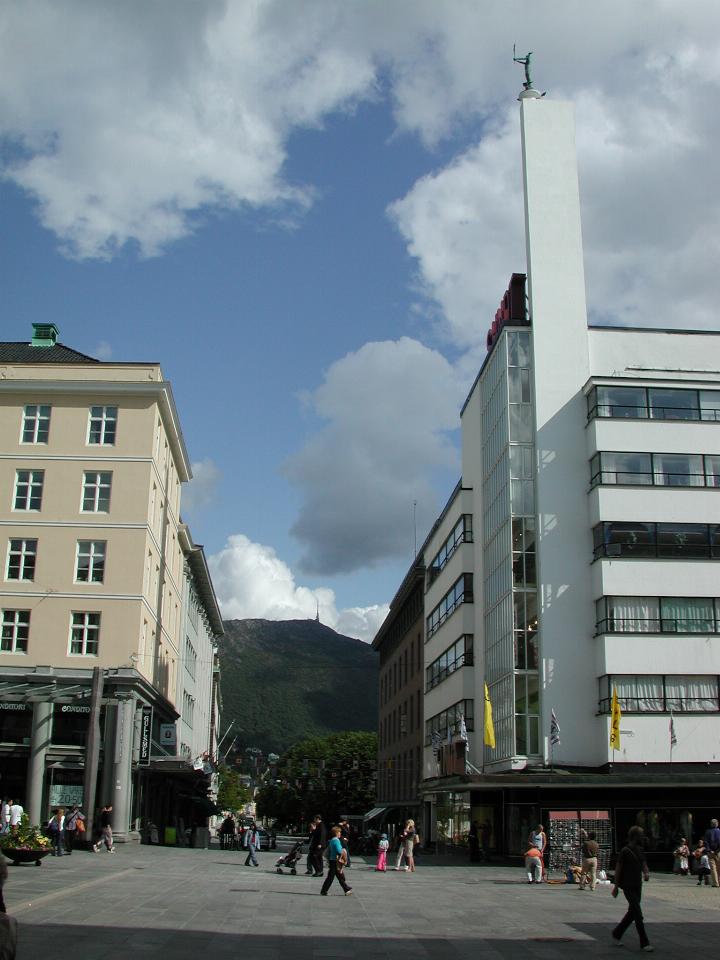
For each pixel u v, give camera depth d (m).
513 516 41.28
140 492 44.69
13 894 19.19
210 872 29.39
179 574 59.97
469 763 44.16
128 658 42.69
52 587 43.53
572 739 38.47
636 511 39.41
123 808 40.62
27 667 42.16
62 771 41.53
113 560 43.91
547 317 42.81
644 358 42.72
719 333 43.12
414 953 15.13
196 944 14.86
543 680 39.06
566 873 30.44
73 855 32.34
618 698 37.56
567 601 39.88
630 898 15.82
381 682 85.88
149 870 28.70
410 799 66.06
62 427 45.41
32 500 44.81
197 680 74.50
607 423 40.16
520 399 42.69
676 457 40.03
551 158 44.72
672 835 36.06
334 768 101.12
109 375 46.06
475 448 49.75
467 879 30.38
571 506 40.88
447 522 53.97
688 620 38.50
